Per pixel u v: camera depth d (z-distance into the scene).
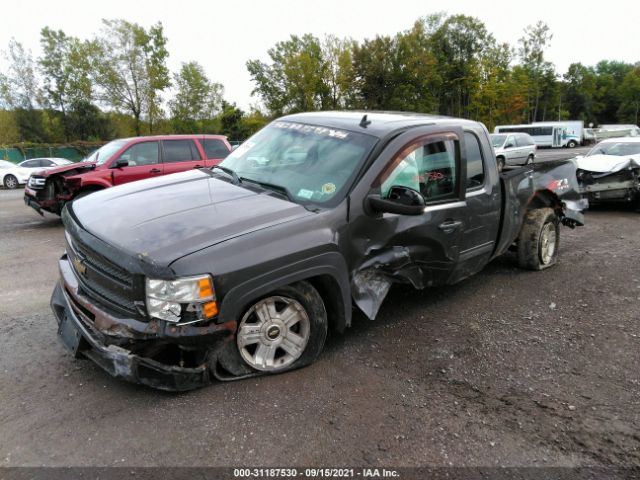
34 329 4.15
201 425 2.88
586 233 8.80
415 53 54.84
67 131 53.75
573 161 6.73
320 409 3.09
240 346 3.23
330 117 4.42
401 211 3.53
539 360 3.88
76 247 3.28
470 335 4.29
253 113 64.31
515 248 6.41
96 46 47.47
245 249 3.02
